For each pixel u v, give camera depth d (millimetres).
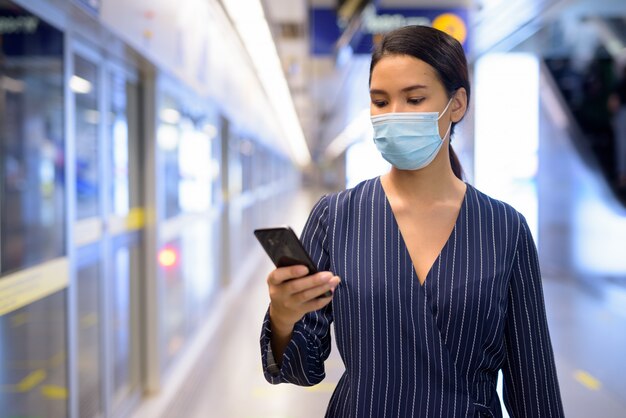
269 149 16938
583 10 5668
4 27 2562
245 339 5562
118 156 3758
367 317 1081
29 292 2334
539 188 8570
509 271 1121
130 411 3830
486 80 8359
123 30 2787
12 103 2742
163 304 4414
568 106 8312
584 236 7812
